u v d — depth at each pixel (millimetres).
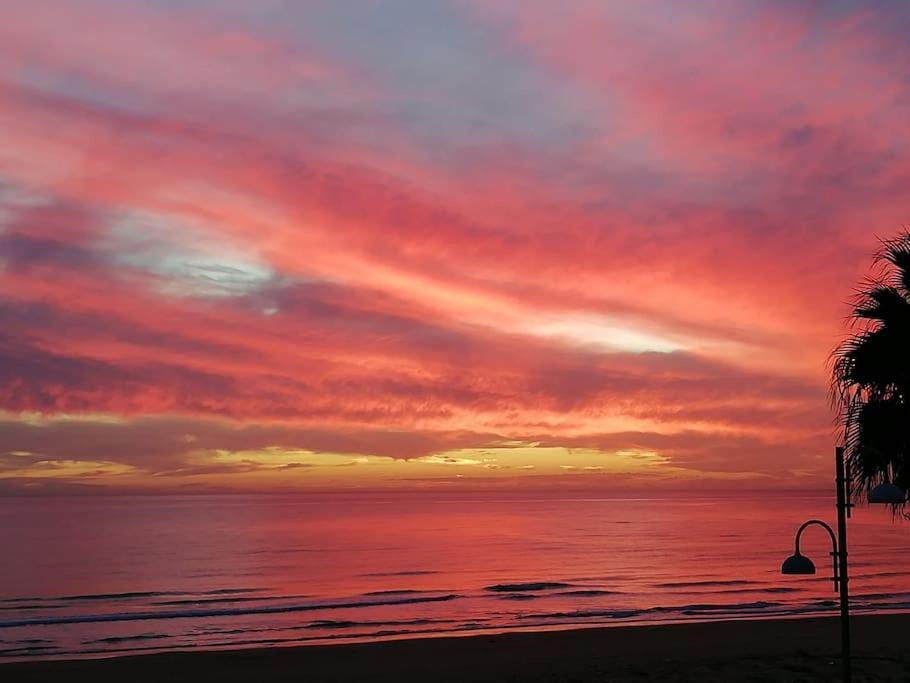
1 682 17531
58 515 180500
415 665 18500
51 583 51031
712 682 13742
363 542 87250
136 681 17500
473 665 18156
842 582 10312
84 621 32625
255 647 23656
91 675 18125
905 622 23656
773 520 141500
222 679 17469
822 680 13680
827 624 23688
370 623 29891
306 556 69812
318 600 38688
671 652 19406
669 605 35219
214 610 35375
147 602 39844
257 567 60281
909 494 11844
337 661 19297
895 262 12734
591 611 32688
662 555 68812
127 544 85562
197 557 69438
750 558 65062
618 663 17703
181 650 22703
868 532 102125
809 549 74062
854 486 12031
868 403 12016
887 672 14094
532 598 38750
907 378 11766
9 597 43125
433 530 111375
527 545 81875
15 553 74188
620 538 92375
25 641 27656
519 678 15641
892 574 48688
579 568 57469
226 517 165000
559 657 19031
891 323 12117
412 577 52250
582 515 172625
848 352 12359
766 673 14312
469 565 60531
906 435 11586
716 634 22250
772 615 29859
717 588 42469
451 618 31359
